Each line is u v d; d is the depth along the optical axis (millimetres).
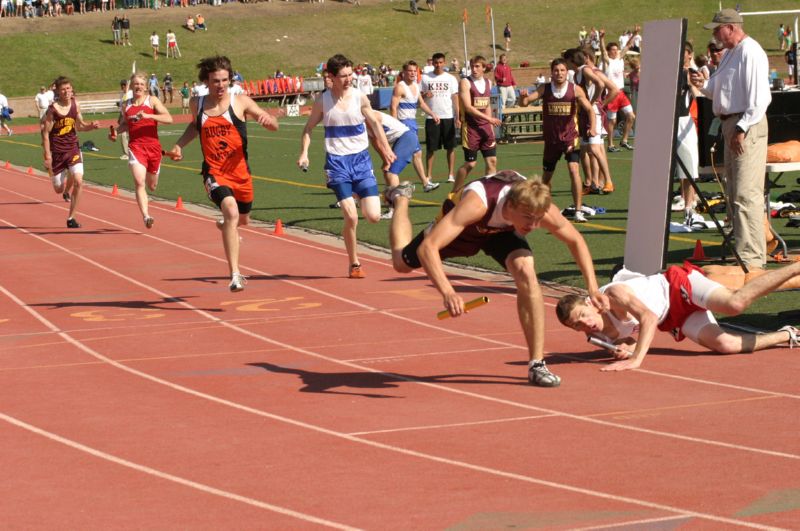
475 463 12336
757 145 22344
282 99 121375
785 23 147625
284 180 49438
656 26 20812
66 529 10664
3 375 17734
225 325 21328
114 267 29250
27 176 56750
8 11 149250
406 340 19312
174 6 159625
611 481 11531
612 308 16891
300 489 11648
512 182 14797
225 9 158125
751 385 15227
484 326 20203
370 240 31656
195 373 17406
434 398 15320
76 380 17203
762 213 22656
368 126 25734
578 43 151500
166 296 24906
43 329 21672
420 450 12922
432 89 43531
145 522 10797
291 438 13609
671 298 16969
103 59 137000
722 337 16906
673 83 20578
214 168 23719
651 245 21062
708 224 30141
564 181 44406
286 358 18297
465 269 26344
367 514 10805
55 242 33969
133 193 47125
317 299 23672
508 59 148125
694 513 10453
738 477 11461
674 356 17078
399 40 152375
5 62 133500
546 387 15609
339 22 156250
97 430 14250
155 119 32625
